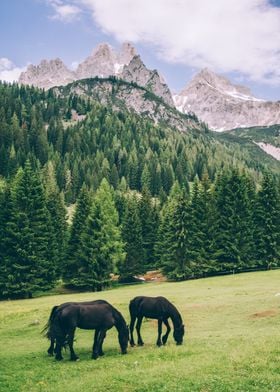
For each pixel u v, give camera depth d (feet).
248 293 132.05
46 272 210.79
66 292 224.53
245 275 214.28
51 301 160.35
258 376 47.85
